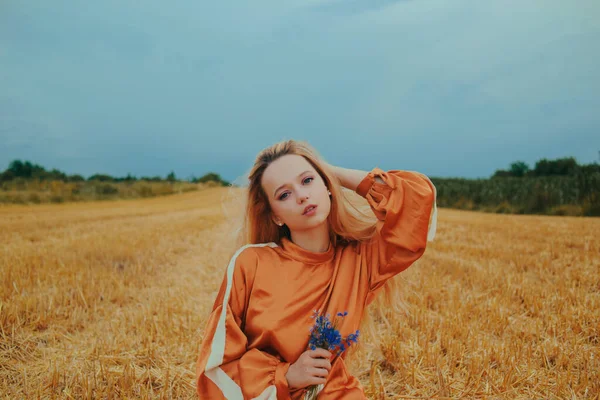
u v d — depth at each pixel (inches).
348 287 90.8
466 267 273.9
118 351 151.8
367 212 105.7
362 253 97.3
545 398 117.6
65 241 406.9
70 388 127.5
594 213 783.7
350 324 87.9
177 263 331.6
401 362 137.6
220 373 78.6
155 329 172.7
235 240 109.7
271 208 97.6
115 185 2066.9
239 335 81.5
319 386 79.4
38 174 2202.3
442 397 118.3
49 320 184.1
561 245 356.2
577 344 147.9
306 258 91.4
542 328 166.1
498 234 444.1
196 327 175.2
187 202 1646.2
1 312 178.5
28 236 452.4
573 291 205.8
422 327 166.6
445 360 139.4
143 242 402.9
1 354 150.6
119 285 238.4
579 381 124.4
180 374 134.0
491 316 176.1
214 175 3550.7
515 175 1717.5
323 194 92.0
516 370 130.0
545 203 923.4
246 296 88.0
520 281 236.8
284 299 85.0
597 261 281.1
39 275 250.8
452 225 544.1
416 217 90.4
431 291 215.0
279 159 93.4
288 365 80.3
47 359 147.9
